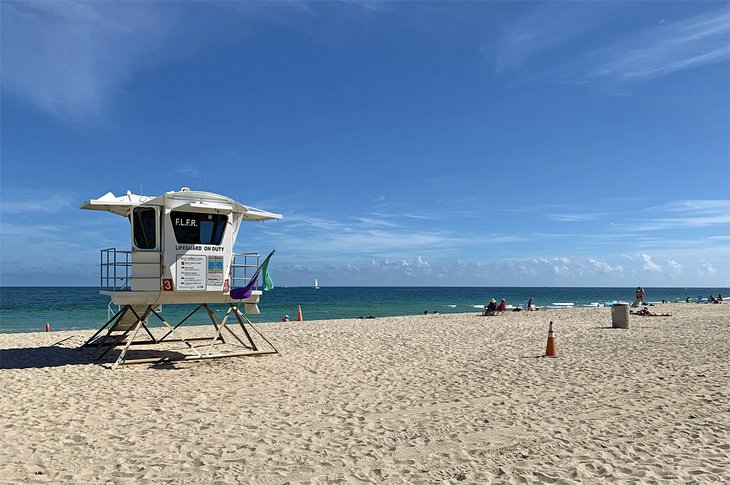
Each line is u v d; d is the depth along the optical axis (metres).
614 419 7.79
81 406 8.66
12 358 13.83
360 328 22.92
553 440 6.79
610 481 5.35
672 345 16.06
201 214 12.65
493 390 9.88
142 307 14.36
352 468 5.78
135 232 12.59
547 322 26.30
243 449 6.43
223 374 11.54
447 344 17.03
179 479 5.43
